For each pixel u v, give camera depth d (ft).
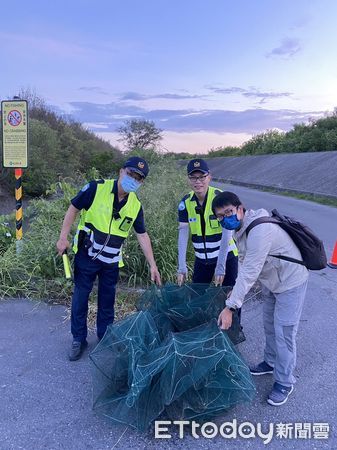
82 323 12.07
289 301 9.89
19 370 11.43
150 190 24.21
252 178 84.12
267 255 9.57
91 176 39.32
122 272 18.07
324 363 12.09
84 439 8.91
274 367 10.37
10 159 18.99
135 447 8.74
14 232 20.88
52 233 19.31
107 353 9.93
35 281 17.02
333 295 17.71
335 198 49.98
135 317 10.40
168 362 8.93
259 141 127.24
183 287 12.26
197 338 9.46
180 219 12.77
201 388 9.07
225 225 9.52
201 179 11.74
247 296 16.72
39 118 71.56
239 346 12.94
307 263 9.86
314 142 95.14
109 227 11.63
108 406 9.38
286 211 41.50
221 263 11.96
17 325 14.10
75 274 12.12
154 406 8.99
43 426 9.27
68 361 11.93
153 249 18.22
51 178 49.60
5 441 8.78
